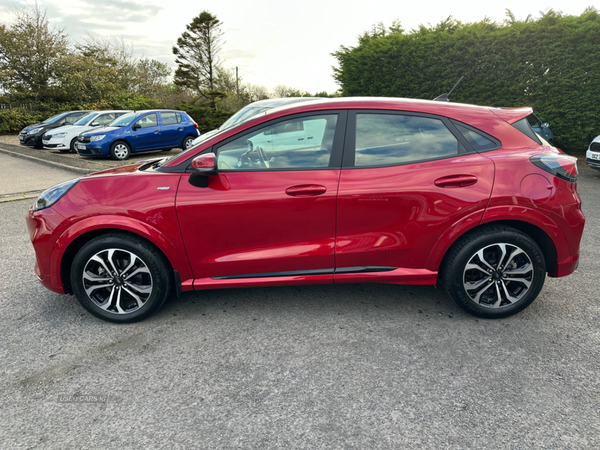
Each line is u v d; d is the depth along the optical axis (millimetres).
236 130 2793
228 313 3059
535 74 10859
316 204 2701
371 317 2957
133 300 2984
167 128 13531
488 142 2811
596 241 4543
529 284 2807
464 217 2697
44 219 2789
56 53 26047
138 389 2217
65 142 14406
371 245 2783
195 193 2711
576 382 2203
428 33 12297
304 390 2186
